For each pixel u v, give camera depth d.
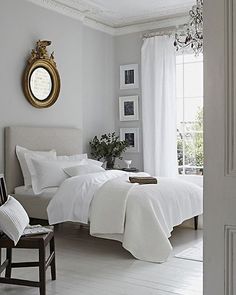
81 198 4.36
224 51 1.60
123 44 7.11
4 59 4.99
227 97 1.60
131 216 3.96
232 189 1.59
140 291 3.04
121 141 6.80
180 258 3.91
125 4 6.05
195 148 6.62
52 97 5.65
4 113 5.01
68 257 3.96
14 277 3.37
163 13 6.46
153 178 4.62
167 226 4.11
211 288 1.65
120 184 4.27
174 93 6.55
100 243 4.51
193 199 4.75
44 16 5.58
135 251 3.88
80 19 6.23
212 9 1.63
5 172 5.03
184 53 6.60
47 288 3.10
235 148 1.59
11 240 2.81
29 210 4.88
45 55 5.49
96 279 3.31
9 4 5.05
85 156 5.88
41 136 5.42
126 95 7.11
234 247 1.60
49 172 4.90
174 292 3.01
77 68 6.19
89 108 6.69
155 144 6.62
